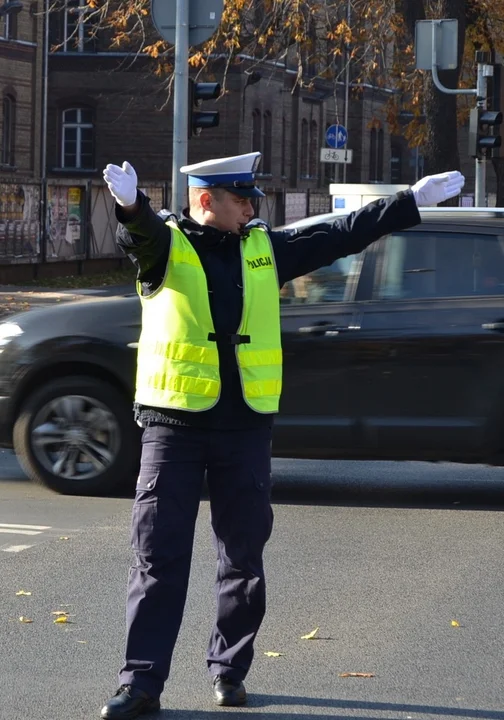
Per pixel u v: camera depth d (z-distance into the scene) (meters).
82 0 92.88
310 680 11.65
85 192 66.19
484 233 19.00
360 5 51.00
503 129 56.97
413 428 18.78
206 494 19.98
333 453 19.11
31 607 13.91
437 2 50.06
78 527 17.75
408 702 11.09
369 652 12.47
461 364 18.67
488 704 11.06
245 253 10.75
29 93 92.88
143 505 10.69
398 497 20.27
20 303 50.12
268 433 10.88
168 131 97.81
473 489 21.00
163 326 10.60
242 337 10.62
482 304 18.78
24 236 61.25
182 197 32.53
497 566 15.85
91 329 19.55
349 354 18.84
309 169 116.69
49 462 19.91
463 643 12.77
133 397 19.52
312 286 19.17
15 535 17.25
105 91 97.81
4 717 10.66
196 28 32.22
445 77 49.56
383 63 52.78
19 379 19.77
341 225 10.96
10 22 90.31
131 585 10.73
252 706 10.98
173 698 11.19
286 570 15.57
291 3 49.47
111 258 69.56
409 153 136.38
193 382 10.52
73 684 11.50
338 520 18.45
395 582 15.06
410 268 19.05
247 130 99.06
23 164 92.88
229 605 10.94
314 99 115.75
